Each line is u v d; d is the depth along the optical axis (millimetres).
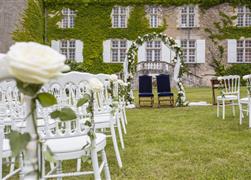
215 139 5305
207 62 22531
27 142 1043
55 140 2510
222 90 7859
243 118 7809
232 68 22266
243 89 17391
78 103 2021
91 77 2619
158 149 4633
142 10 22297
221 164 3809
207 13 22531
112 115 3840
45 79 939
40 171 1248
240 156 4172
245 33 22359
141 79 12062
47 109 2299
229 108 10234
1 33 15883
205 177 3314
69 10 22469
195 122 7336
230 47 22281
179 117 8336
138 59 21906
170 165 3797
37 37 19484
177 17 22453
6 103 3445
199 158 4090
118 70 22281
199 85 22359
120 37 22328
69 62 20812
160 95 11641
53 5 22219
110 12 22328
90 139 2297
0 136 2309
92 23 22375
